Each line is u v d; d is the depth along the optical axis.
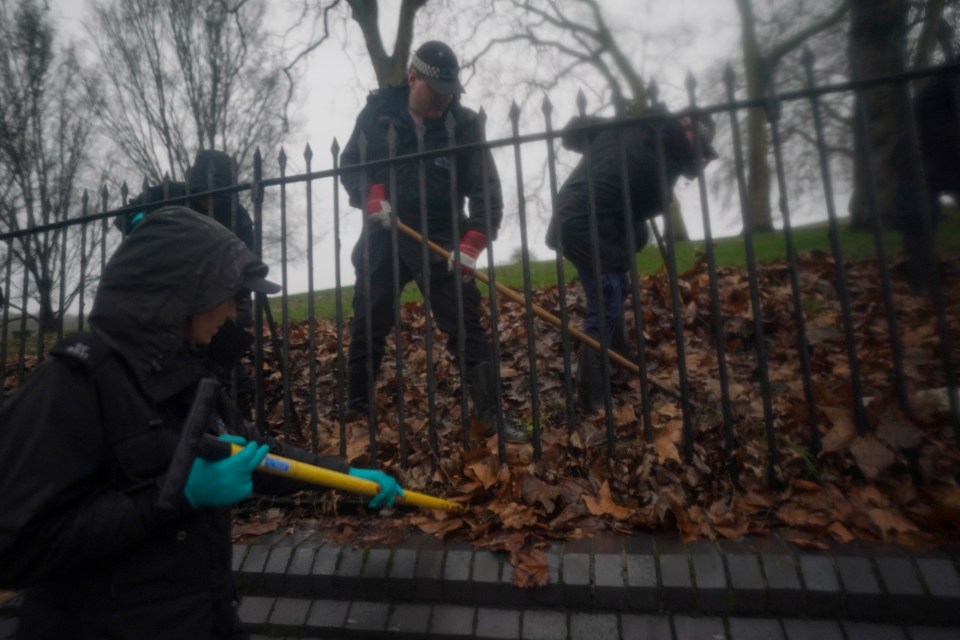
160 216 1.63
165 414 1.58
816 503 2.51
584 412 3.75
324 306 8.20
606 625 2.28
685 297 5.34
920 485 2.52
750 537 2.45
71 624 1.50
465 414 3.03
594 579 2.35
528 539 2.54
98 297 1.57
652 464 2.73
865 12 5.01
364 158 3.06
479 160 3.41
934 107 3.58
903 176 3.92
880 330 4.18
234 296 1.69
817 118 2.57
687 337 4.79
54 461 1.40
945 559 2.24
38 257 4.05
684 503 2.59
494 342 2.94
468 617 2.39
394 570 2.53
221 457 1.53
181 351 1.61
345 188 3.59
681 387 2.76
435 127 3.50
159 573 1.53
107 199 3.56
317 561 2.63
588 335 3.64
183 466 1.38
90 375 1.48
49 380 1.45
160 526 1.50
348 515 2.96
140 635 1.50
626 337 4.16
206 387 1.45
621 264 3.62
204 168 3.94
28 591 1.58
